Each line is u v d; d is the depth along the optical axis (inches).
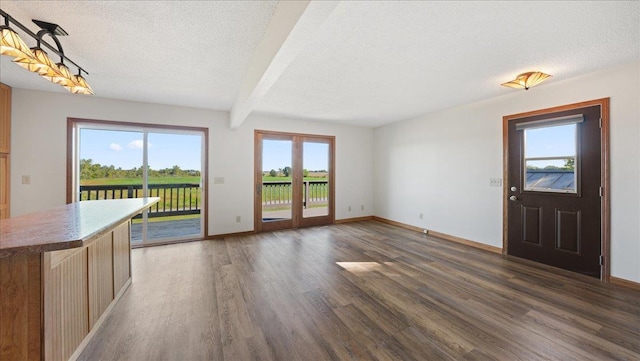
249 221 190.4
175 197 204.8
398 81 120.8
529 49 89.5
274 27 72.5
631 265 100.7
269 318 79.7
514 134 137.5
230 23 77.0
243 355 63.5
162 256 138.4
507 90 133.7
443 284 103.9
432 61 99.3
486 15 70.2
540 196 127.6
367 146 244.5
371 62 99.8
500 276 112.0
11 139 132.4
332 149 226.5
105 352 64.2
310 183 217.5
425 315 81.4
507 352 64.6
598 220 109.0
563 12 68.5
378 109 175.3
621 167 102.8
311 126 216.1
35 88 134.4
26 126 135.3
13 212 132.9
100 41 86.1
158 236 174.9
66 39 84.5
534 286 102.0
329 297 93.2
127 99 152.7
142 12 70.8
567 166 118.3
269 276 111.7
